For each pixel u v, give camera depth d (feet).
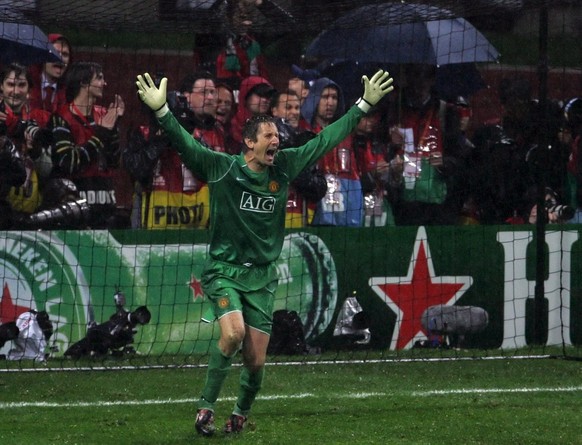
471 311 112.88
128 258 104.88
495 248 113.91
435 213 114.73
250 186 70.33
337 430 74.64
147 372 97.25
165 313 105.70
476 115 119.44
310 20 106.11
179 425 75.72
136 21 103.19
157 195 106.32
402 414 80.74
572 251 115.65
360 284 110.52
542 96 114.42
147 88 69.15
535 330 115.03
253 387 72.23
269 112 109.81
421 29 113.29
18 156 101.19
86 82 104.47
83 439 70.90
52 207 103.55
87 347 102.53
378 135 113.19
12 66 102.12
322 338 109.40
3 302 101.60
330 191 110.22
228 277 70.69
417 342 112.27
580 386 93.56
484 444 71.20
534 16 122.72
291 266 108.47
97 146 104.99
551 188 118.11
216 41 111.65
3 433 72.59
